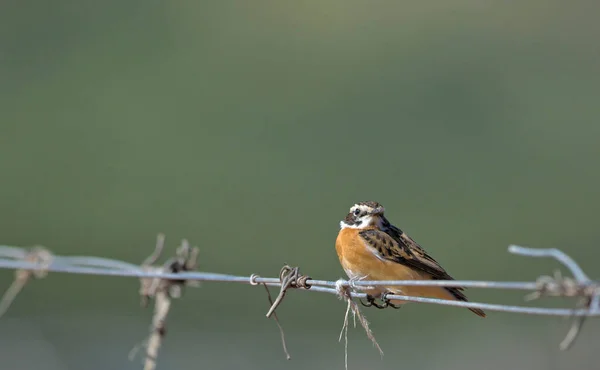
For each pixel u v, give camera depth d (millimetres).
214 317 14625
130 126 19469
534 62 22234
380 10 24047
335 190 18562
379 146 19797
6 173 18375
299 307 14539
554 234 17500
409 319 14336
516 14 23828
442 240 17188
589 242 17312
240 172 18828
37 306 14461
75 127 19547
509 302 15281
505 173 19000
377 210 8836
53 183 18062
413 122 20250
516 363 13453
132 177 18234
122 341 13727
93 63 21531
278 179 18531
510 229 17547
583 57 22500
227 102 20797
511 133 19938
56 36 22359
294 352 13836
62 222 17328
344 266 8852
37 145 18953
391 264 8500
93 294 14789
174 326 14398
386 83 21359
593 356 13133
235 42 22781
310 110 20531
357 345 14000
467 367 13398
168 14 23562
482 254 17031
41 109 19844
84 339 13742
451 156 19422
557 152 19375
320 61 22703
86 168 18500
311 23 23875
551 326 13859
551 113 20375
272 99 21078
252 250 16953
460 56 22094
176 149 19422
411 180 18594
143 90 20766
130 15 23344
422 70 21969
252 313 14836
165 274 7777
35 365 13062
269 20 23688
